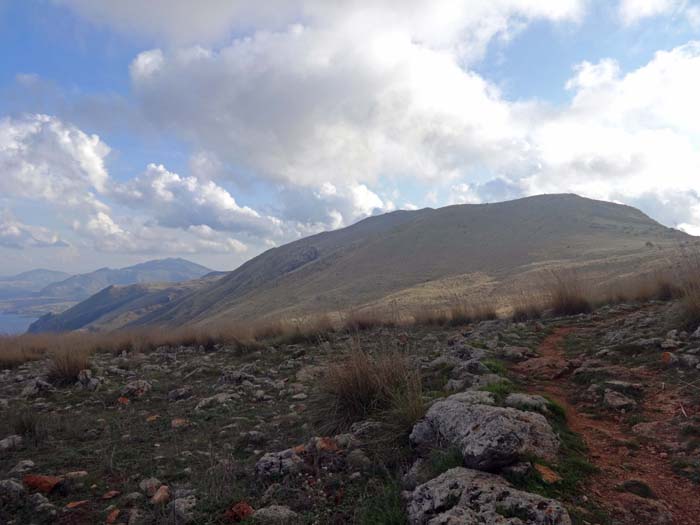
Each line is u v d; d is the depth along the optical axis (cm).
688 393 520
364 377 590
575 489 349
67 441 622
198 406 756
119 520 391
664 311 982
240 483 437
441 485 335
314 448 479
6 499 424
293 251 18938
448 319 1576
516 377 668
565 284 1407
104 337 1830
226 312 10350
